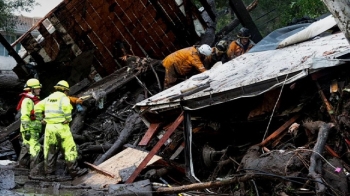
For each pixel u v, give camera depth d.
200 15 14.45
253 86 7.04
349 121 6.06
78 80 14.10
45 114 9.20
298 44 9.12
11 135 12.10
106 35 14.13
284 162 5.94
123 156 9.27
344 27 5.22
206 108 8.47
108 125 11.95
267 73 7.12
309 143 6.35
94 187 8.22
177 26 14.44
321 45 8.09
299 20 11.20
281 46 9.43
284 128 7.06
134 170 8.29
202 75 9.52
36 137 9.92
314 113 6.91
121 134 10.69
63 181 9.06
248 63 9.08
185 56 11.20
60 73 14.16
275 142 7.02
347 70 6.51
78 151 10.09
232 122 8.19
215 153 8.11
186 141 8.12
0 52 28.80
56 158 9.30
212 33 14.61
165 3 13.92
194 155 8.80
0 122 15.04
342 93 6.27
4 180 8.58
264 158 6.26
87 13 13.58
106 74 14.66
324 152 6.15
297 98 7.22
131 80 12.91
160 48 14.85
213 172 7.93
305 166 5.81
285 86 7.13
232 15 18.62
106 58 14.44
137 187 7.34
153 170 8.55
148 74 13.36
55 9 13.29
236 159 7.66
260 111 7.46
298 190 5.73
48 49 13.99
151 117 9.34
